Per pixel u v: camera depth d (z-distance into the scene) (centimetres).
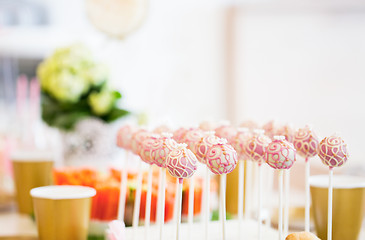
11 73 258
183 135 100
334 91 255
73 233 99
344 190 99
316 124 260
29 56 260
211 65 287
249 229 107
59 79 146
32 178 131
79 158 148
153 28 277
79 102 154
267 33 280
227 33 289
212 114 289
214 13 287
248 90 287
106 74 154
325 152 88
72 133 148
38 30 261
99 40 267
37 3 260
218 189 135
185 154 86
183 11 282
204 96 287
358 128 245
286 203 101
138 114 164
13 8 257
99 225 111
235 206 131
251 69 286
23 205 133
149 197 98
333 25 252
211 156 87
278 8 272
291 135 100
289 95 273
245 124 116
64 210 98
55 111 155
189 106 285
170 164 86
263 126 108
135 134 103
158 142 92
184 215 117
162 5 278
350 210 100
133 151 103
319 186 100
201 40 285
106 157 150
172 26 280
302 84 267
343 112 250
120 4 230
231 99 290
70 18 263
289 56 272
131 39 272
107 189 110
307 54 265
